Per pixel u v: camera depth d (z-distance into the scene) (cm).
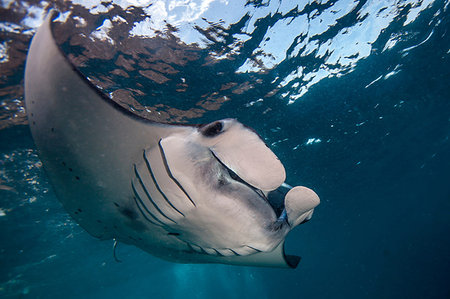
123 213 194
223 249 178
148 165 158
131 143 157
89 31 409
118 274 2106
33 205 832
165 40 463
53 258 1353
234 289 4481
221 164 157
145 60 492
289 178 1295
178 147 151
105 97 146
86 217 215
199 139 151
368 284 3203
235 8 450
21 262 1273
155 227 192
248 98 694
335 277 3850
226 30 482
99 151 162
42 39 146
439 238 2631
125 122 151
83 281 2020
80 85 144
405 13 603
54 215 938
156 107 632
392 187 2244
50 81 146
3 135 548
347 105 885
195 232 175
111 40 436
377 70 772
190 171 151
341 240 3756
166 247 222
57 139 164
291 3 481
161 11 413
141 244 238
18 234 992
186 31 460
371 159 1467
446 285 2178
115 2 380
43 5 351
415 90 966
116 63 482
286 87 700
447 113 1277
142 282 2780
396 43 694
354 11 549
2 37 373
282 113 806
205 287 4081
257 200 163
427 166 2042
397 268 2825
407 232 5103
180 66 527
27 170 676
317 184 1502
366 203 2392
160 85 563
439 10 630
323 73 702
